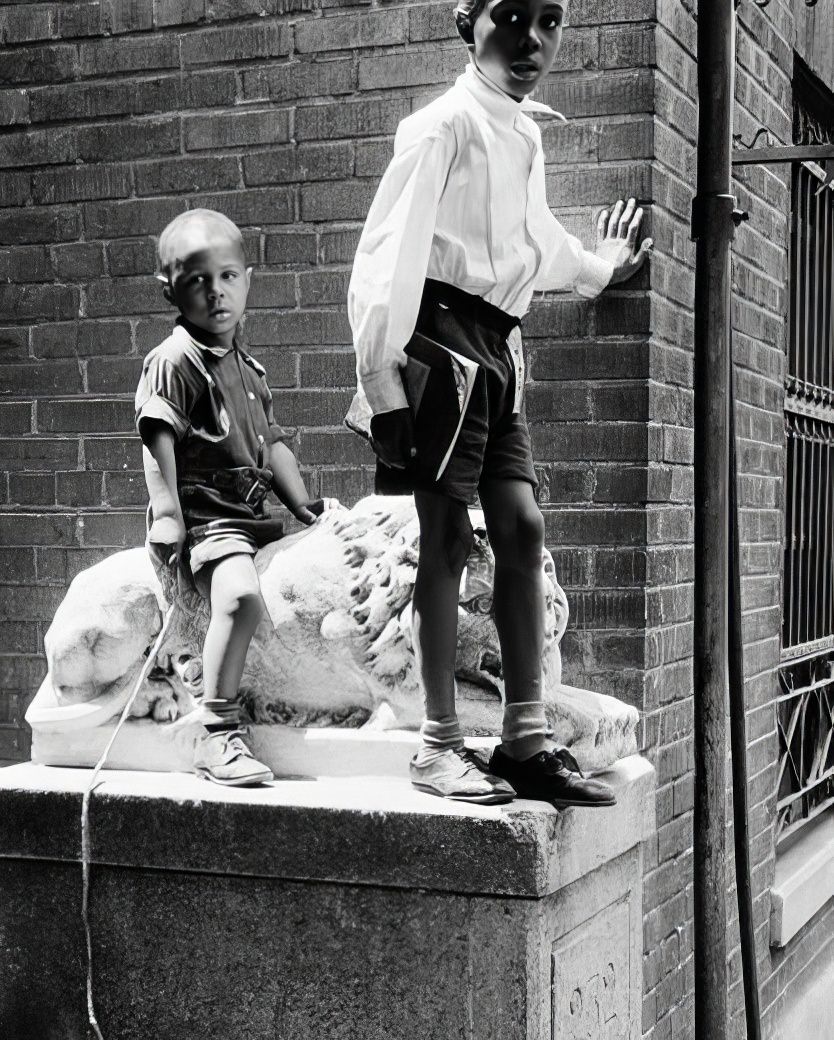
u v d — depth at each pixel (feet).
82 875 11.29
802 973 19.86
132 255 15.47
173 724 11.95
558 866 10.29
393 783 11.22
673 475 14.48
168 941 11.05
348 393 14.80
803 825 20.70
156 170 15.42
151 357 11.68
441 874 10.23
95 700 12.19
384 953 10.46
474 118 10.46
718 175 10.16
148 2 15.39
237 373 12.03
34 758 12.34
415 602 10.72
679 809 14.76
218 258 11.56
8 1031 11.44
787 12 18.34
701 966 10.41
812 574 20.86
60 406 15.67
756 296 17.35
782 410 18.48
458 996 10.25
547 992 10.32
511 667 10.71
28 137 15.84
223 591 11.34
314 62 14.89
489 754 11.05
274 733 11.71
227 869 10.80
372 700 11.69
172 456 11.43
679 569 14.69
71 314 15.69
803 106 20.24
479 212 10.54
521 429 11.05
